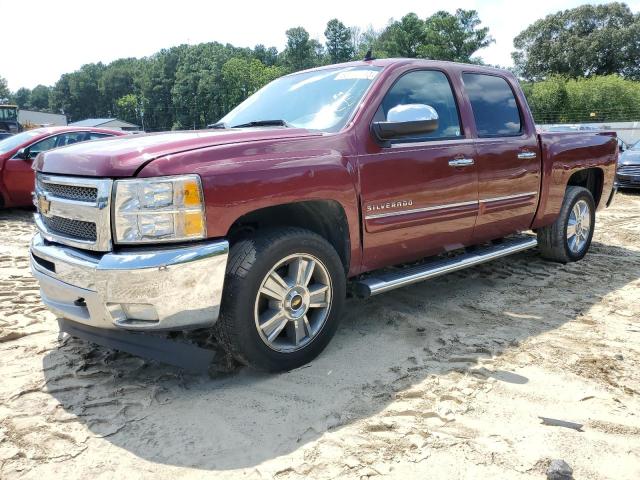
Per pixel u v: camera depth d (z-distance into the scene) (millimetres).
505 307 4137
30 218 8336
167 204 2514
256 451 2330
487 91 4352
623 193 12344
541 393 2809
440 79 3980
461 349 3344
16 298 4266
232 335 2762
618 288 4645
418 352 3299
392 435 2439
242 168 2699
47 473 2189
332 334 3195
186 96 95688
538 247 5434
